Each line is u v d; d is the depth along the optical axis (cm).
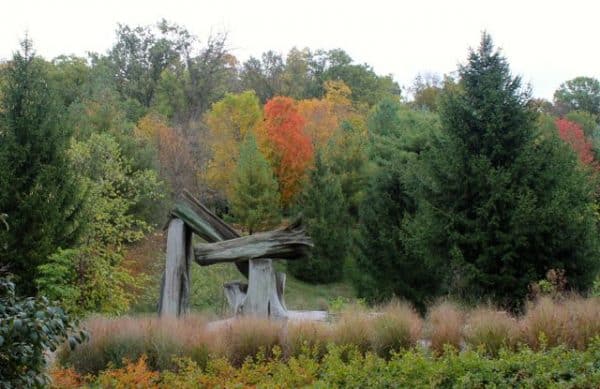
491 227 1817
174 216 1320
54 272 1382
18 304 499
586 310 927
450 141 1948
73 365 909
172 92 5053
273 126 3303
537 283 1667
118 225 1986
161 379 853
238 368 908
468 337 944
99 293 1720
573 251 1794
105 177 2080
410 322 962
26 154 1568
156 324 991
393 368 744
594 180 2216
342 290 2839
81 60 4747
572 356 727
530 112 1931
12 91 1622
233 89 5403
